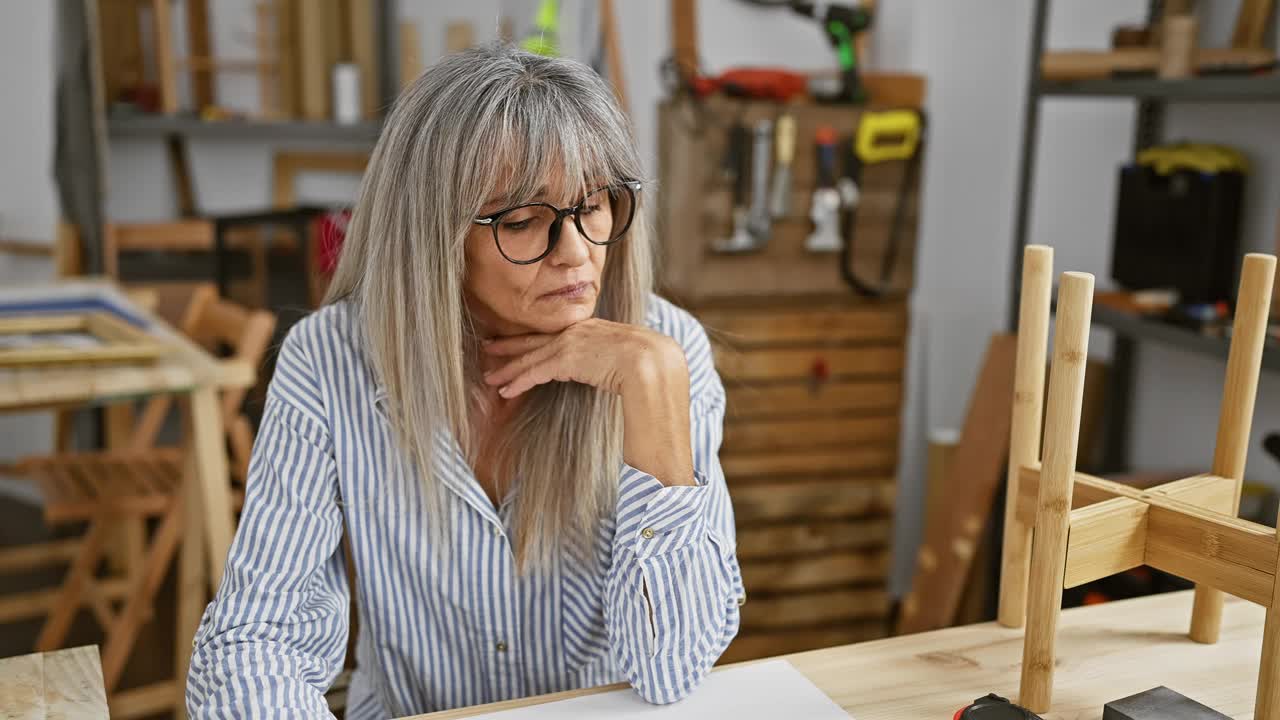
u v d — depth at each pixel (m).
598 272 1.20
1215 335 2.09
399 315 1.15
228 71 4.20
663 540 1.11
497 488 1.26
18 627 3.07
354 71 4.08
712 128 2.90
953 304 3.37
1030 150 2.58
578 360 1.17
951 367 3.41
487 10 4.18
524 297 1.17
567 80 1.15
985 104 3.25
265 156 4.33
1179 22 2.24
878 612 3.24
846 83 3.06
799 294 3.06
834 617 3.21
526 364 1.20
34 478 2.83
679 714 1.05
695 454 1.26
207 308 2.86
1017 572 1.20
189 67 4.07
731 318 3.00
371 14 4.12
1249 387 1.07
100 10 3.91
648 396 1.13
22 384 2.02
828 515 3.16
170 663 2.91
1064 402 0.96
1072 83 2.45
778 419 3.08
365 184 1.21
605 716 1.05
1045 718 1.01
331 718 1.10
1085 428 2.76
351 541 1.23
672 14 3.19
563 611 1.28
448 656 1.29
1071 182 2.95
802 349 3.06
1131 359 2.74
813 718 1.03
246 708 1.04
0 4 3.58
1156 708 0.97
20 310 2.80
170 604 3.28
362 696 1.35
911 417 3.43
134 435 3.37
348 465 1.20
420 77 1.17
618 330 1.17
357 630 1.50
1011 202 3.23
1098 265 2.87
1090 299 0.94
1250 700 1.05
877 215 3.07
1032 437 1.15
